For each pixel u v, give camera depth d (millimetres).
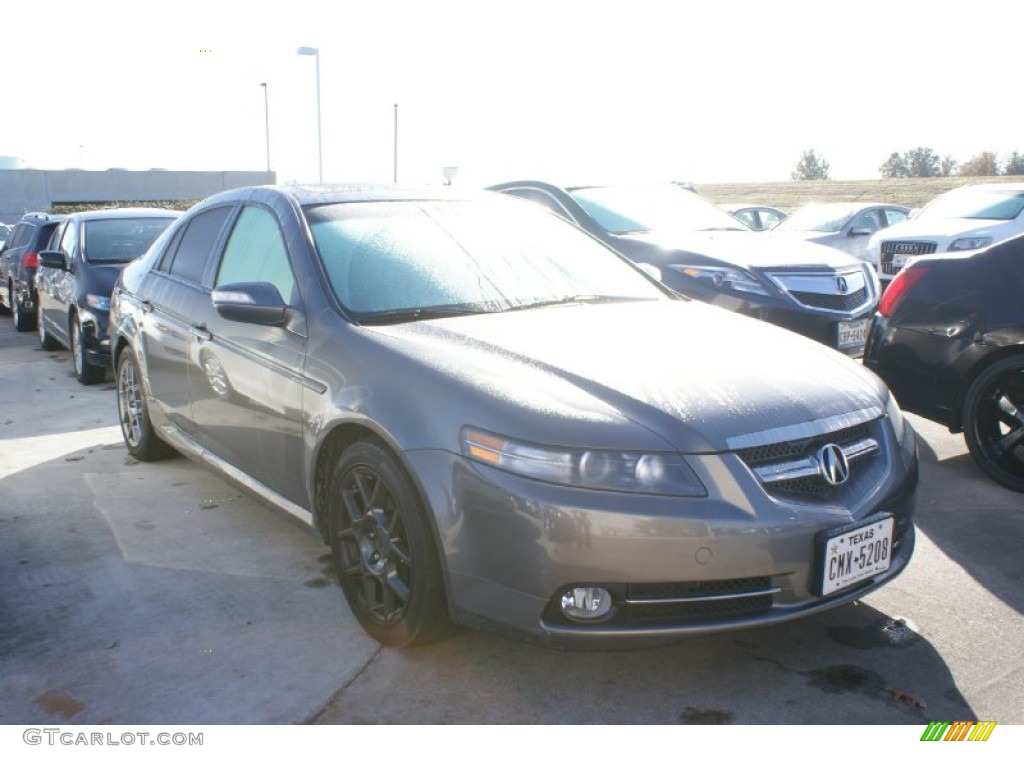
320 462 3404
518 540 2676
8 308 13562
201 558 3967
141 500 4711
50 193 39219
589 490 2631
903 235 11375
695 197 8438
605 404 2775
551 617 2709
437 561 2910
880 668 3049
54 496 4781
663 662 3100
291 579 3748
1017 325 4637
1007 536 4145
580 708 2834
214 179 41906
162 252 5055
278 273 3791
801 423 2854
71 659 3127
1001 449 4762
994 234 10609
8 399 7281
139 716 2799
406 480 2945
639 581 2637
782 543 2686
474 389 2861
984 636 3254
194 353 4281
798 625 3344
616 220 7547
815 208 15828
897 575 3059
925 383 5055
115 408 6930
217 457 4277
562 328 3367
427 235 3916
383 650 3166
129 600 3562
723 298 6387
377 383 3078
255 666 3072
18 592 3635
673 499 2627
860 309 6469
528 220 4344
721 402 2840
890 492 2992
